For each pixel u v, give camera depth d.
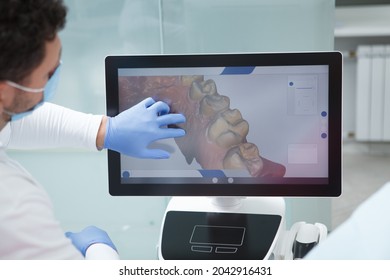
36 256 0.65
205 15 1.23
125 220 1.36
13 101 0.74
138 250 1.38
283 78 0.93
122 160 0.98
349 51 4.82
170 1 1.24
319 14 1.20
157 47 1.27
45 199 0.71
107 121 0.98
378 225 0.46
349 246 0.46
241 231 0.95
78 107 1.32
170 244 0.93
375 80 4.64
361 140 4.80
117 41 1.28
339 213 2.90
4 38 0.63
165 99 0.96
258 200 1.05
